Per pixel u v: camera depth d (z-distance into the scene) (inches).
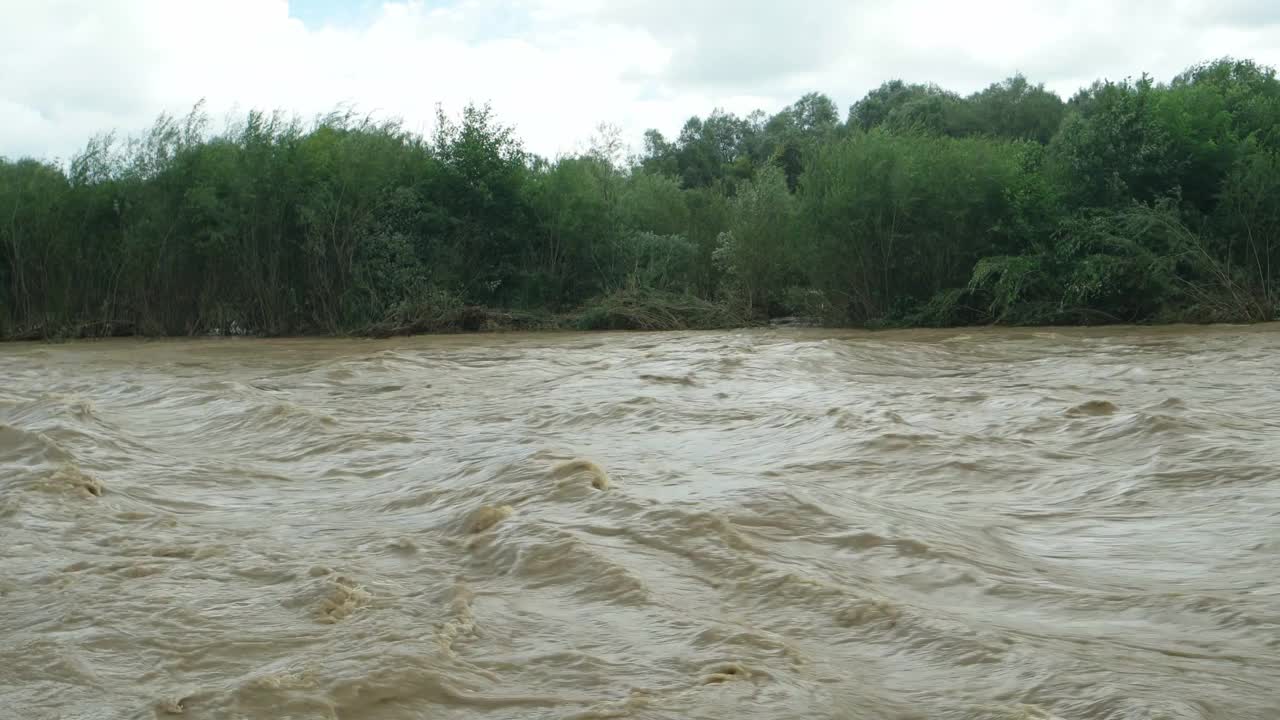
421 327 1174.3
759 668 167.9
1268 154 1051.9
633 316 1186.0
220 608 206.1
